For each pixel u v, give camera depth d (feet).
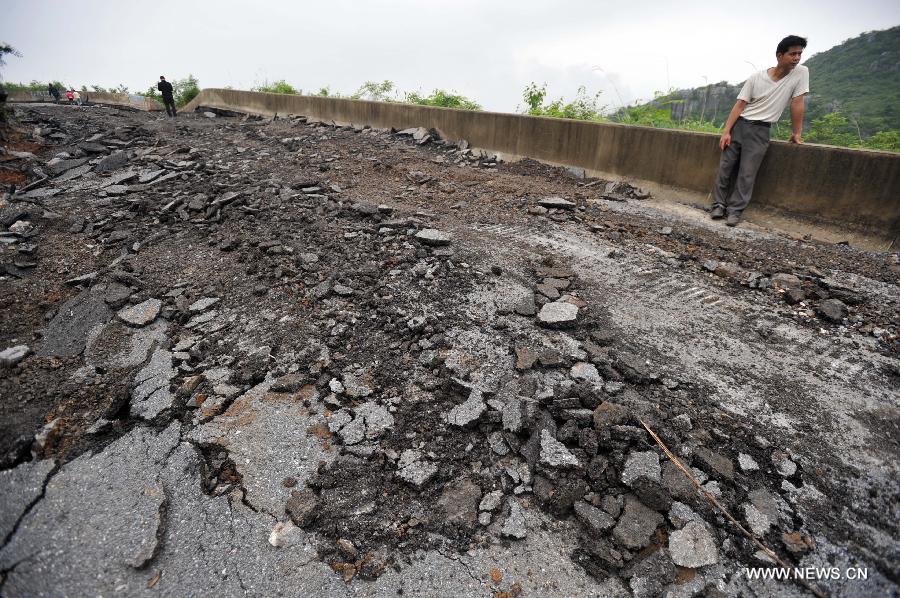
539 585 6.98
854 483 7.98
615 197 20.67
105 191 21.71
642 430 8.78
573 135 23.82
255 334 11.86
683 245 16.14
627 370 10.25
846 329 11.60
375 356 10.96
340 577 7.06
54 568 7.01
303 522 7.70
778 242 16.34
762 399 9.64
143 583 6.93
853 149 15.65
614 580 7.03
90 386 10.47
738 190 17.70
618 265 14.70
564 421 9.20
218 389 10.16
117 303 13.19
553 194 21.12
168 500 8.10
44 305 13.53
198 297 13.42
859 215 15.93
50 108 45.75
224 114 49.70
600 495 8.04
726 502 7.82
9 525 7.57
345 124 37.81
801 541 7.25
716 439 8.81
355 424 9.29
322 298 12.91
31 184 22.76
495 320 11.93
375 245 15.48
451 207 19.35
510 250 15.51
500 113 27.04
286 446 8.98
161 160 25.89
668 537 7.44
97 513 7.79
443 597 6.85
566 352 10.87
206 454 8.91
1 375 10.61
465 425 9.11
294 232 16.48
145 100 68.44
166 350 11.42
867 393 9.71
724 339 11.40
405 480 8.28
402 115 33.45
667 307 12.63
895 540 7.20
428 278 13.56
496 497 8.07
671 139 20.24
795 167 16.85
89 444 9.08
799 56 15.58
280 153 27.89
